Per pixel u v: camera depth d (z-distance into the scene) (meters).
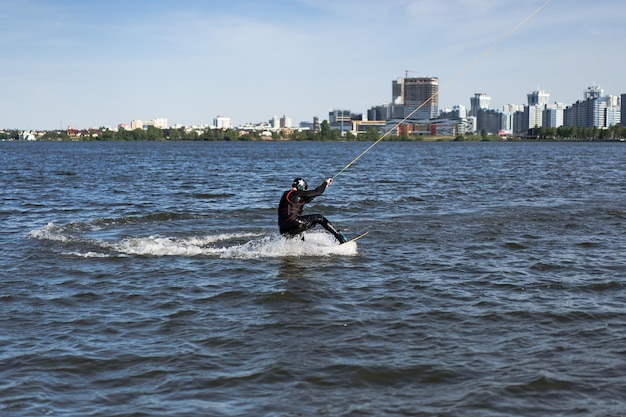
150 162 78.00
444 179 44.59
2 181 43.25
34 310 11.32
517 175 48.94
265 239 18.19
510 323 10.42
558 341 9.55
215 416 7.28
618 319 10.61
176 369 8.60
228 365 8.73
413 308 11.32
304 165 70.44
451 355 9.02
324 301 11.81
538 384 8.02
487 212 24.44
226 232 19.73
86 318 10.84
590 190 34.88
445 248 16.95
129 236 18.97
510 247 17.06
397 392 7.89
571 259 15.44
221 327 10.31
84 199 30.78
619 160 80.31
